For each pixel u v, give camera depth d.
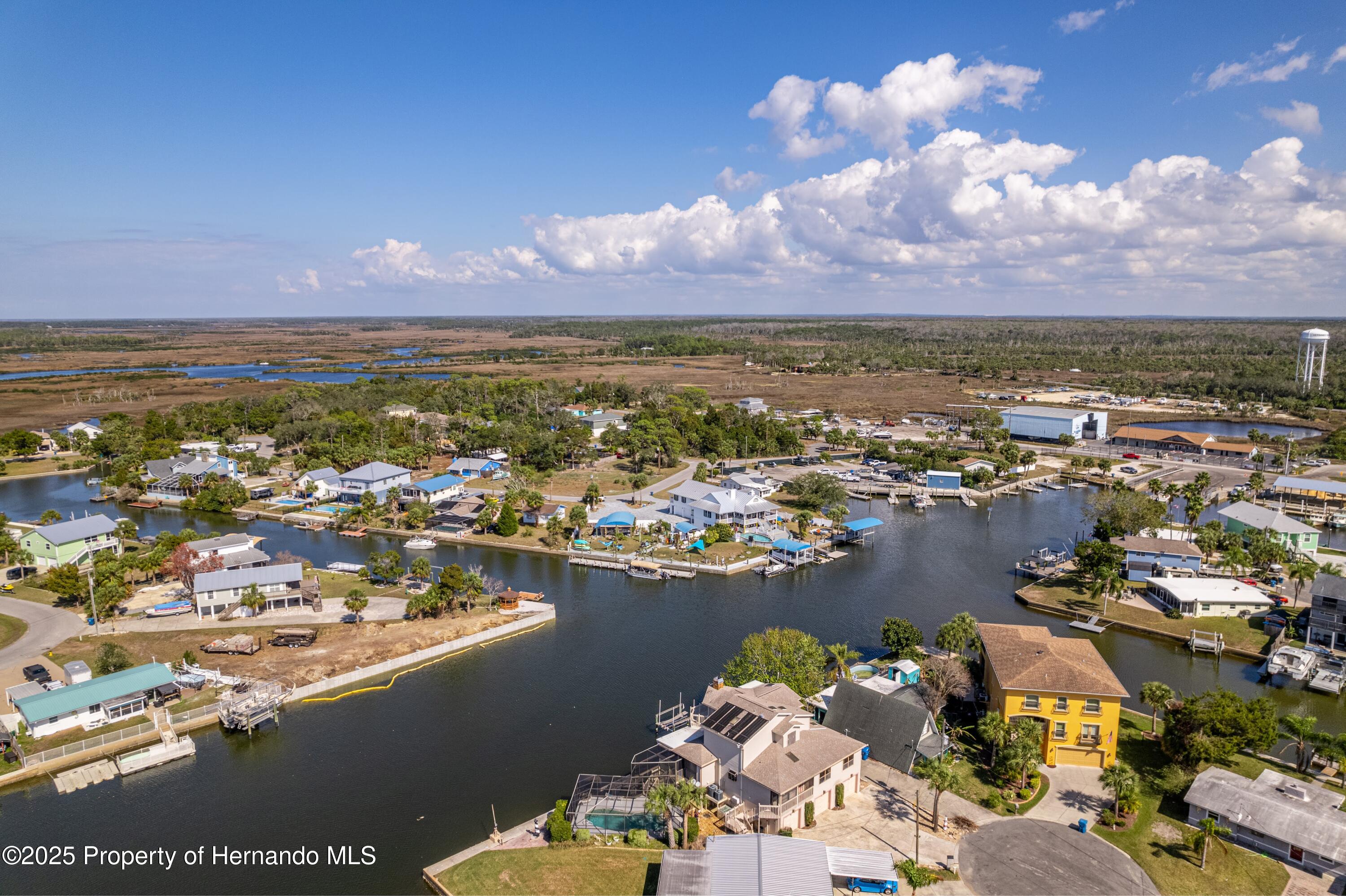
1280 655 96.75
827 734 70.50
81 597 115.00
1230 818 61.50
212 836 66.25
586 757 78.19
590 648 104.88
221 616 110.31
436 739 82.00
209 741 82.19
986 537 160.38
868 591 127.56
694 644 106.44
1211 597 112.31
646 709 88.19
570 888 57.25
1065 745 73.12
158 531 158.50
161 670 88.44
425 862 62.66
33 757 75.12
